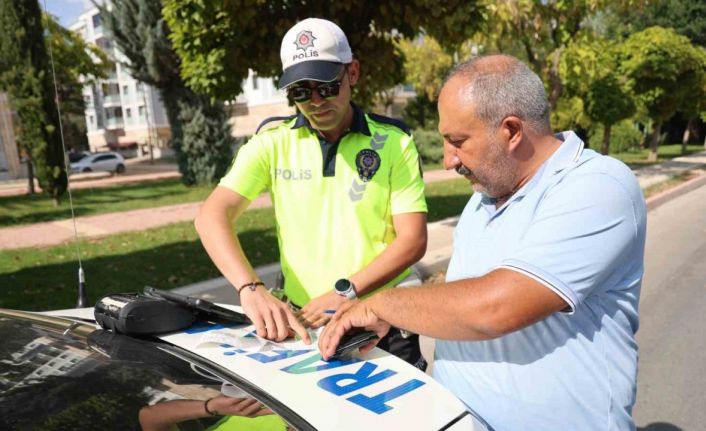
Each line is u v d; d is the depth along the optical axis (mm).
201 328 1560
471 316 1145
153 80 16297
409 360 1867
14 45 11469
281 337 1501
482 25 5258
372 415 1153
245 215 10086
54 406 1084
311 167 1840
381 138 1823
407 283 1927
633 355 1254
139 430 1033
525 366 1256
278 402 1173
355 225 1827
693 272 5738
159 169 30547
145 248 7516
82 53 21766
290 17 4879
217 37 4859
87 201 14562
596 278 1119
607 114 15320
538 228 1157
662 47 16016
